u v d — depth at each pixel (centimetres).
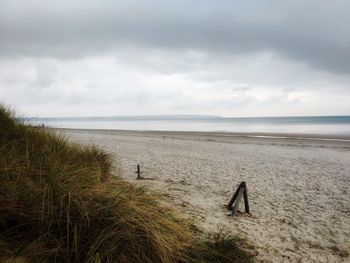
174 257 340
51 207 297
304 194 934
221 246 405
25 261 255
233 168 1381
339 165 1570
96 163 555
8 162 362
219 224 561
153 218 362
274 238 536
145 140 2836
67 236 282
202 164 1464
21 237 277
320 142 2881
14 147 445
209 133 4375
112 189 387
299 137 3550
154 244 319
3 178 314
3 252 254
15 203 285
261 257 448
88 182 388
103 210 323
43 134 568
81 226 298
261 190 955
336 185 1097
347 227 639
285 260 454
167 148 2172
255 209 721
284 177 1210
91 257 276
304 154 1986
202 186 948
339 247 529
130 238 307
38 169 371
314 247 520
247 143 2716
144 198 423
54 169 355
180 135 3778
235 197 678
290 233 573
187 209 630
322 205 814
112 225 309
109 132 4275
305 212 732
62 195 313
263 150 2172
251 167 1431
